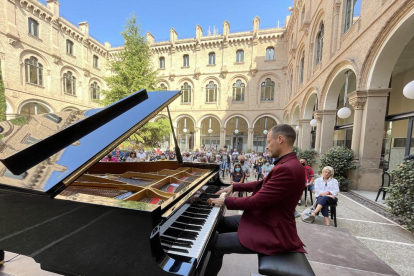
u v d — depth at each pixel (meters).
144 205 1.11
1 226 1.31
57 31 15.34
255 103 18.45
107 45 20.84
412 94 3.68
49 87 14.86
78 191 1.82
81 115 2.18
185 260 1.11
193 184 1.91
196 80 19.78
